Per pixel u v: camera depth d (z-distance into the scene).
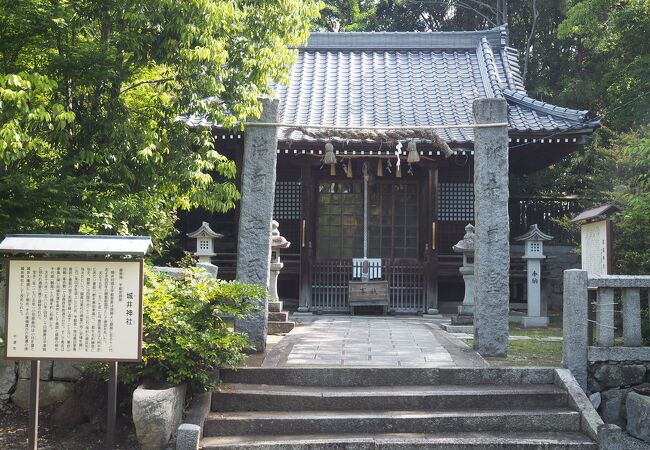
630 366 7.32
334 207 16.53
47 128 8.44
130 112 9.20
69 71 8.09
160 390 6.05
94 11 8.34
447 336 10.28
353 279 15.73
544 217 18.05
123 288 5.86
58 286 5.85
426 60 18.83
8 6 7.62
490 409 6.82
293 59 9.41
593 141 20.56
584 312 7.36
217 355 6.68
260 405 6.79
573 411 6.70
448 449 6.11
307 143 14.44
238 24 8.80
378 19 27.94
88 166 8.87
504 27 19.14
